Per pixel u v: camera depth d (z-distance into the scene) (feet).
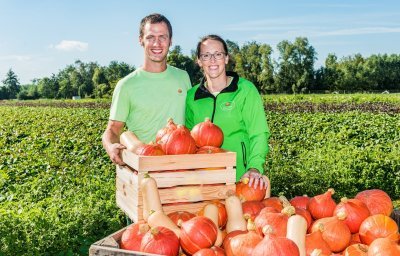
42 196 32.89
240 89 14.11
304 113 104.47
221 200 11.55
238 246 9.25
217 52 13.82
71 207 25.16
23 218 22.22
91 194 28.43
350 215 10.62
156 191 10.50
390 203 11.50
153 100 14.64
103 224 22.61
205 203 11.43
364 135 63.87
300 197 12.37
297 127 74.49
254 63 359.05
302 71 354.95
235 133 14.23
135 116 14.82
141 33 14.85
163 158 10.96
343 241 10.02
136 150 11.56
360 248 9.63
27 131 81.10
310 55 353.92
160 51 14.52
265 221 10.03
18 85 477.36
